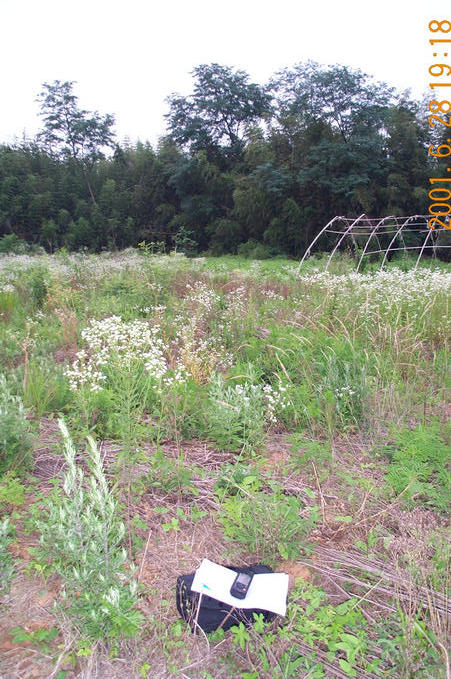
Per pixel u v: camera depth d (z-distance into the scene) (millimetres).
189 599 2154
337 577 2393
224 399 3715
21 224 31984
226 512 2770
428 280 7863
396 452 3342
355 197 24531
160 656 1965
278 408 3965
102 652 1965
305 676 1905
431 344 5723
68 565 2287
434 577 2277
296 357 4758
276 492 2885
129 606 2020
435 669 1850
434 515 2836
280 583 2203
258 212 29047
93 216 32438
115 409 3605
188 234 32219
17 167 33250
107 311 7250
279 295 8586
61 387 4141
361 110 26203
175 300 7617
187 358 4695
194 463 3328
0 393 3518
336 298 7016
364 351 4785
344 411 3941
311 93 26703
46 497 2832
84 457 3285
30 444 3066
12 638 1997
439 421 3947
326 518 2814
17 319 7109
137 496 2902
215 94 33844
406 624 1983
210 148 34188
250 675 1864
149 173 34625
